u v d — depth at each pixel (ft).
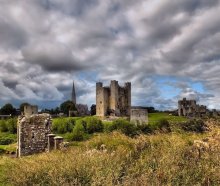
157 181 26.13
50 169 33.53
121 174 29.68
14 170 38.47
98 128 195.93
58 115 379.76
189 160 31.37
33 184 30.96
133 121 208.74
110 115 357.82
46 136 83.97
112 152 38.04
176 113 340.80
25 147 82.12
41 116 84.23
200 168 28.40
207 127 43.04
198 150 33.45
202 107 329.11
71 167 31.76
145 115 214.07
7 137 196.75
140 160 32.45
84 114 412.57
